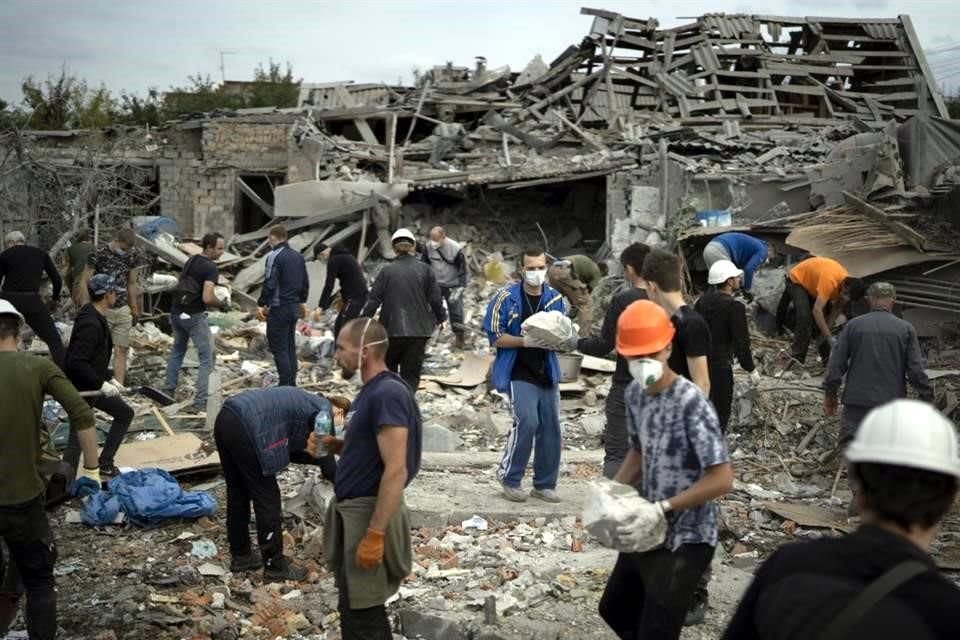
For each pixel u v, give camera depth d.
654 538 3.78
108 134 20.89
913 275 12.35
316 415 5.73
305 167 19.41
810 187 16.58
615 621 4.18
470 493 7.17
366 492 4.36
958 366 10.79
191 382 11.16
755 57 22.92
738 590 5.66
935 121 16.06
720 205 16.84
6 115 18.53
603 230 19.88
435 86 23.06
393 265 8.99
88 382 7.26
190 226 20.44
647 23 23.27
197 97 32.59
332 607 5.58
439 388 11.18
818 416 9.02
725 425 6.19
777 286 13.33
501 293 6.74
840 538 2.32
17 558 4.93
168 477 7.20
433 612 5.31
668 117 21.64
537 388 6.78
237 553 6.07
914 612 2.08
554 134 20.50
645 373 3.84
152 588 5.86
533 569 5.83
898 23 23.80
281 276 10.09
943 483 2.22
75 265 12.94
